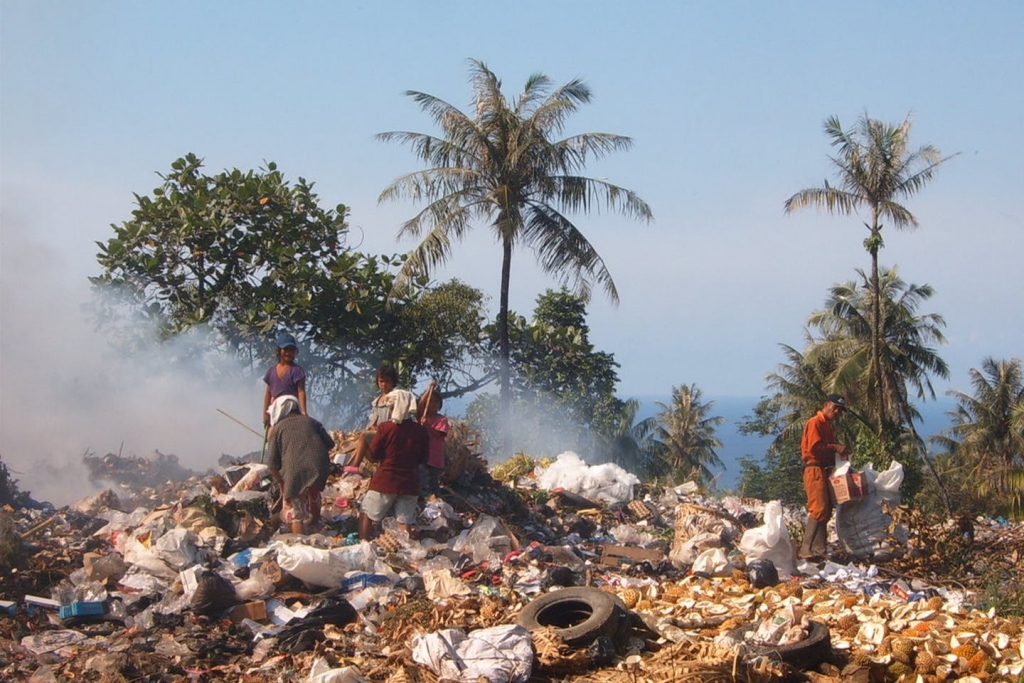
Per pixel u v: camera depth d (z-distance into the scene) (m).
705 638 7.90
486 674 6.71
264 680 6.91
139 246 22.42
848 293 41.47
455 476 11.47
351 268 22.91
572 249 24.97
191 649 7.39
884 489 11.20
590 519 12.35
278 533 9.54
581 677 7.00
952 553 11.21
